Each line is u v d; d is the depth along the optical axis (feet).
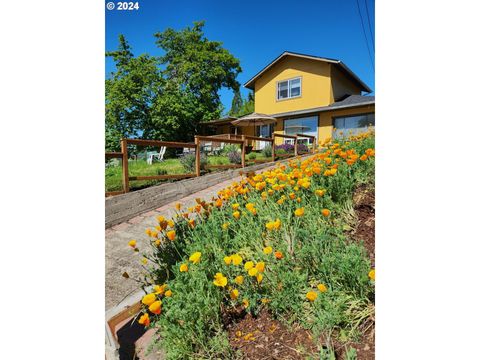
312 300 4.62
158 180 17.97
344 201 8.48
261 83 54.29
